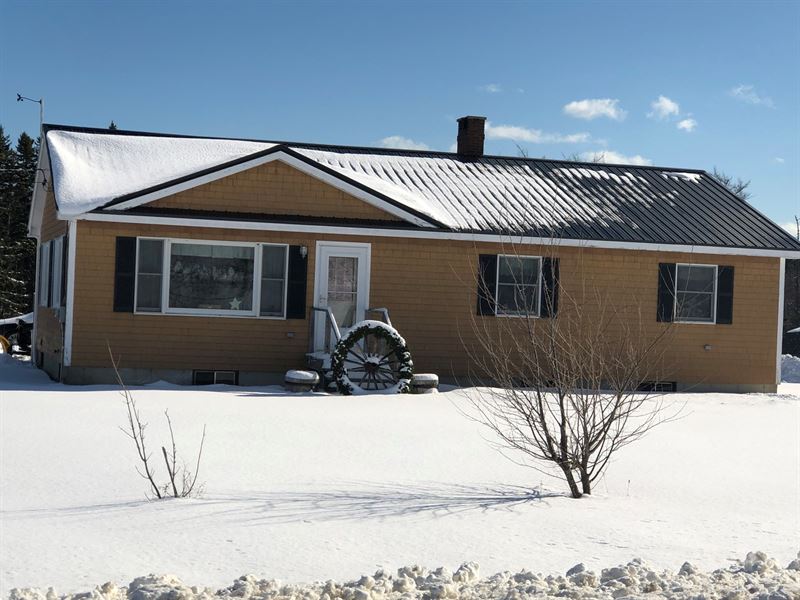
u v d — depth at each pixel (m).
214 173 18.42
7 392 15.12
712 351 21.12
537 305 19.89
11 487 8.00
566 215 21.02
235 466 9.30
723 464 10.61
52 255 21.16
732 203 23.12
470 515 7.52
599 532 7.12
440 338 19.56
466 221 19.78
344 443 10.98
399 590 5.27
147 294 18.19
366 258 19.25
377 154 23.41
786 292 56.94
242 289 18.64
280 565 5.95
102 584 5.35
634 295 20.53
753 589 5.36
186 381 18.36
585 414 9.20
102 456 9.54
